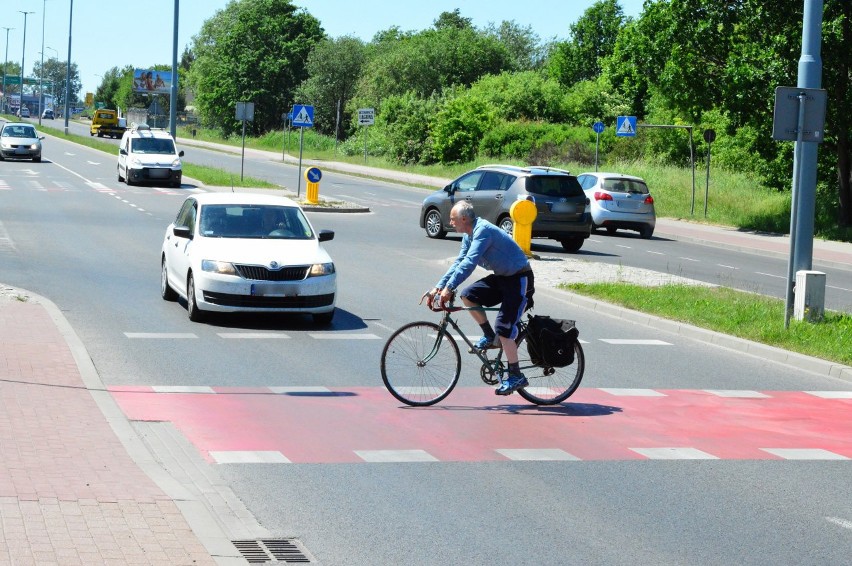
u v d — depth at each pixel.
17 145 59.75
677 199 45.62
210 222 16.42
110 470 7.64
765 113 37.91
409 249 27.00
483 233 10.75
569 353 10.92
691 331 15.88
